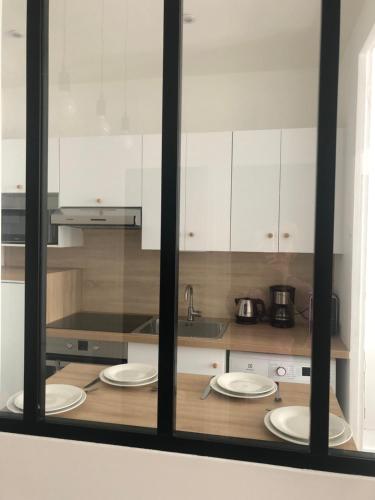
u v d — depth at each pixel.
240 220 2.33
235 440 0.93
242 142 2.32
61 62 2.38
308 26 1.96
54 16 1.92
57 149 2.54
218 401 1.17
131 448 0.96
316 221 0.90
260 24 1.96
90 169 2.51
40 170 1.08
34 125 1.07
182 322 2.48
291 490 0.87
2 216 1.86
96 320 2.49
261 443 0.92
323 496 0.85
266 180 2.30
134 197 2.46
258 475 0.88
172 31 0.97
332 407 1.16
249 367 2.06
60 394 1.22
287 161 2.27
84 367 1.47
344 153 1.79
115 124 2.61
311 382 0.89
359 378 1.71
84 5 1.82
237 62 2.35
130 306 2.65
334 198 0.89
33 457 1.00
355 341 1.73
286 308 2.32
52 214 2.53
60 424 1.02
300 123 2.39
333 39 0.89
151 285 2.62
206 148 2.36
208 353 2.10
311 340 0.90
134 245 2.64
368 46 1.62
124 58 2.32
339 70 0.89
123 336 2.18
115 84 2.60
